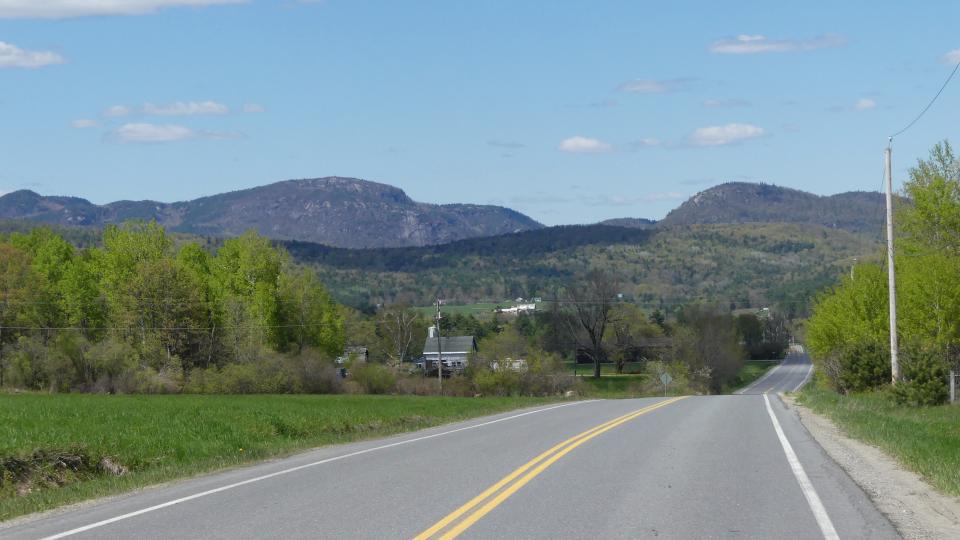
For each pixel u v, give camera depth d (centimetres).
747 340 13512
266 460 1805
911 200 3909
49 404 3556
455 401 4638
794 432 2173
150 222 7906
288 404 3822
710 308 10162
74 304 7588
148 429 2281
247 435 2227
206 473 1590
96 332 7556
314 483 1342
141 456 1792
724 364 9775
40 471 1589
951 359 3741
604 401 4459
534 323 12231
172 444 1970
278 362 6906
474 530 950
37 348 6706
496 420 2914
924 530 961
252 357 7212
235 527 991
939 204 3725
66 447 1736
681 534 931
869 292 4631
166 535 956
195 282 7606
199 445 1983
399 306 10675
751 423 2488
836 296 5238
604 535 925
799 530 953
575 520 1005
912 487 1266
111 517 1088
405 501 1145
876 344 3922
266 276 7944
